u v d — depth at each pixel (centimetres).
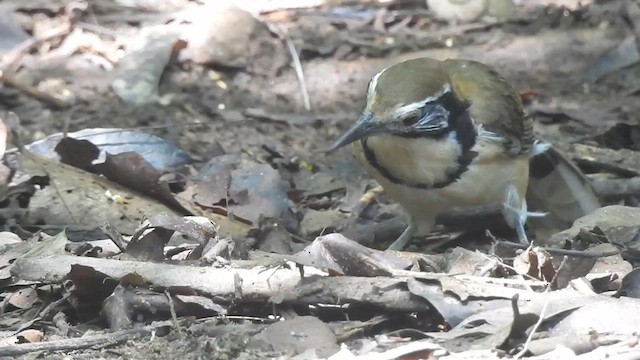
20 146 1314
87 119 1571
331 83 1733
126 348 827
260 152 1489
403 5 1970
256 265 923
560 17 1931
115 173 1215
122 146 1380
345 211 1286
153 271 893
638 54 1808
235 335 832
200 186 1249
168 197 1196
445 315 832
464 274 897
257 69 1755
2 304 935
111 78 1692
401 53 1828
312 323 838
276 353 809
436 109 1041
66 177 1229
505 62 1809
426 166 1069
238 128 1573
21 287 957
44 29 1802
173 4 1883
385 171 1091
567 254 945
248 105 1658
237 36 1786
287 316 874
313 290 866
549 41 1859
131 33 1791
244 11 1816
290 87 1719
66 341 830
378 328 859
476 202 1115
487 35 1886
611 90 1741
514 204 1133
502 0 1931
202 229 983
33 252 1003
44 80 1688
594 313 816
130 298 881
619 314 816
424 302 854
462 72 1109
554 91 1738
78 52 1755
